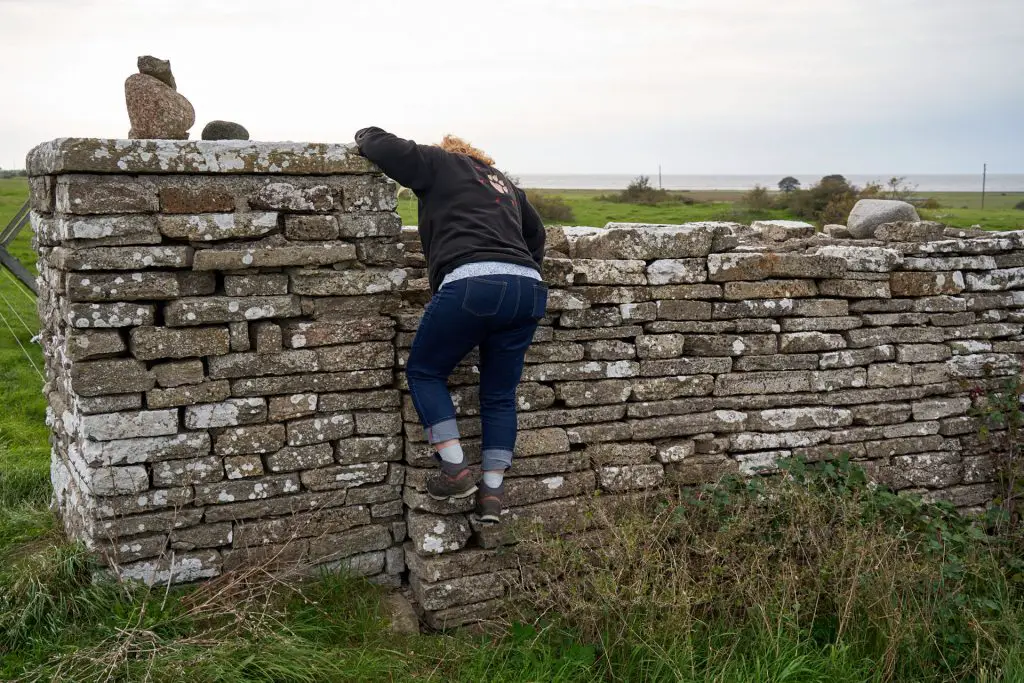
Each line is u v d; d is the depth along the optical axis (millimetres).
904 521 4359
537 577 4004
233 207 3477
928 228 5176
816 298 4629
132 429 3451
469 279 3367
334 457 3857
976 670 3760
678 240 4332
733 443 4512
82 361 3359
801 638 3771
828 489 4320
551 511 4117
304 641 3320
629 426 4289
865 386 4766
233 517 3678
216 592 3549
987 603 3971
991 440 5098
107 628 3236
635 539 3732
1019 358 5156
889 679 3580
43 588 3389
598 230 4797
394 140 3500
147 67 3828
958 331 4977
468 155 3748
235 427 3631
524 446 4070
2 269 13758
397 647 3549
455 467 3643
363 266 3768
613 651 3535
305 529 3803
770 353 4555
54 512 4707
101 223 3271
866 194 22766
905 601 3926
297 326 3650
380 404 3867
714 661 3516
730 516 4133
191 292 3484
